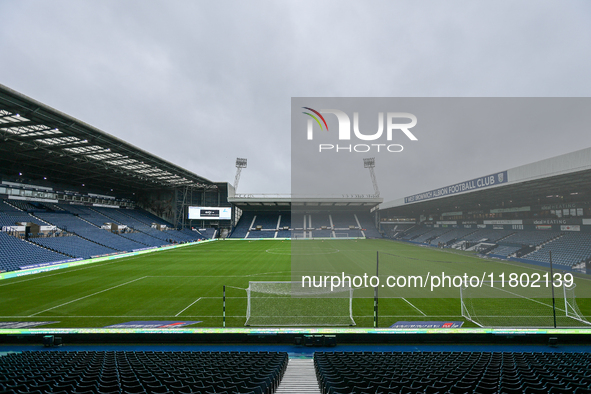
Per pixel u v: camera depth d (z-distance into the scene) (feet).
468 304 47.06
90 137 94.22
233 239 217.77
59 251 99.71
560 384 17.02
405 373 20.04
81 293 55.88
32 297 52.85
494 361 23.73
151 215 208.64
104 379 18.60
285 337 33.99
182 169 155.33
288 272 79.51
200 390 16.88
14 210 117.19
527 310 44.09
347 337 33.96
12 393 15.64
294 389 21.30
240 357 25.72
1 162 119.03
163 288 60.08
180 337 33.91
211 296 53.16
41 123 79.77
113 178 162.50
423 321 39.75
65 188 153.28
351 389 16.74
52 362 23.66
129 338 33.68
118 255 115.96
